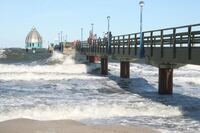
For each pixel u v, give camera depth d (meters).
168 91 29.17
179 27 21.81
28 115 20.03
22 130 15.12
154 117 20.53
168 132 16.62
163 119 19.92
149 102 24.70
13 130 15.08
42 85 35.41
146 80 42.34
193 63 19.98
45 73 45.06
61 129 15.51
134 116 20.78
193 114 21.45
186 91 33.38
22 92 29.20
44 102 23.61
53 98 25.91
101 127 16.31
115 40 39.19
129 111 21.67
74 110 21.17
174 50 22.72
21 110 20.42
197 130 17.19
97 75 48.47
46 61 76.56
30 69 52.78
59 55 94.19
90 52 61.34
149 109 21.94
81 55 78.81
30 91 30.08
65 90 31.55
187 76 49.00
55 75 44.00
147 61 29.30
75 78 42.94
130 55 33.16
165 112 21.78
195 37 19.89
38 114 20.31
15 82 38.12
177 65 28.95
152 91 32.41
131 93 30.61
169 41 23.94
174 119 19.94
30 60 93.06
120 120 19.41
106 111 21.47
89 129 15.72
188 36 20.55
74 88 33.31
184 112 21.92
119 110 21.69
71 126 16.28
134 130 16.12
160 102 25.11
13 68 52.31
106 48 44.16
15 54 131.00
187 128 17.59
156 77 46.84
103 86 35.59
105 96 28.03
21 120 17.41
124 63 43.75
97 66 55.66
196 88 36.78
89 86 35.25
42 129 15.41
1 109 20.39
